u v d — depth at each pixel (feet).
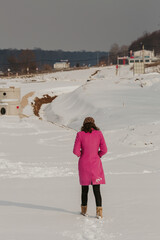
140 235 23.35
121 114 156.66
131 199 34.58
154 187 40.40
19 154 78.95
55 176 51.90
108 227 25.45
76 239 22.79
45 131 130.11
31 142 102.32
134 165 60.18
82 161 29.66
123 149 84.28
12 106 229.45
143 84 245.04
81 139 29.89
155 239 22.40
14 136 116.06
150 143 89.04
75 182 46.50
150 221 26.68
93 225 25.94
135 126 110.11
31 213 30.09
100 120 156.15
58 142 102.42
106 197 36.01
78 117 188.44
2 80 485.56
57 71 652.89
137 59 613.52
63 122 191.42
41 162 67.10
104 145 30.04
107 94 221.87
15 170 57.72
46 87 383.65
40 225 26.20
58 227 25.61
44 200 35.55
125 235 23.41
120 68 565.53
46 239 22.75
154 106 177.27
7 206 32.94
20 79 497.05
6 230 24.82
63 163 65.72
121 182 44.78
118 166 59.77
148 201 33.42
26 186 43.83
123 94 217.36
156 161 63.10
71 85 401.90
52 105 255.50
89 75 521.65
